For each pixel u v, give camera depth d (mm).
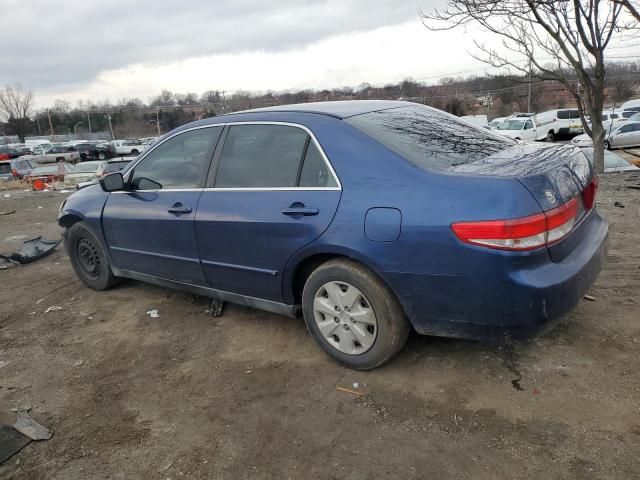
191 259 3875
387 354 3018
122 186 4297
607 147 23422
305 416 2824
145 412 3000
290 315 3525
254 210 3367
